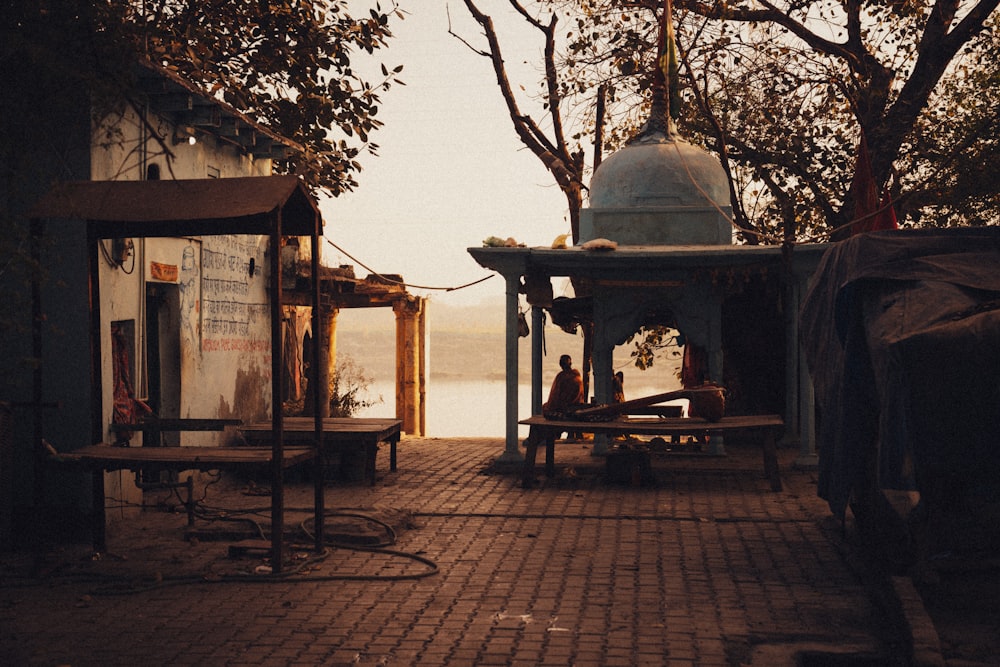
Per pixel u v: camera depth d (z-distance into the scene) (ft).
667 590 24.67
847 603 23.40
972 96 65.31
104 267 31.76
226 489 40.42
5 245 23.39
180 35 41.52
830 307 27.48
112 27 26.68
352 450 42.04
